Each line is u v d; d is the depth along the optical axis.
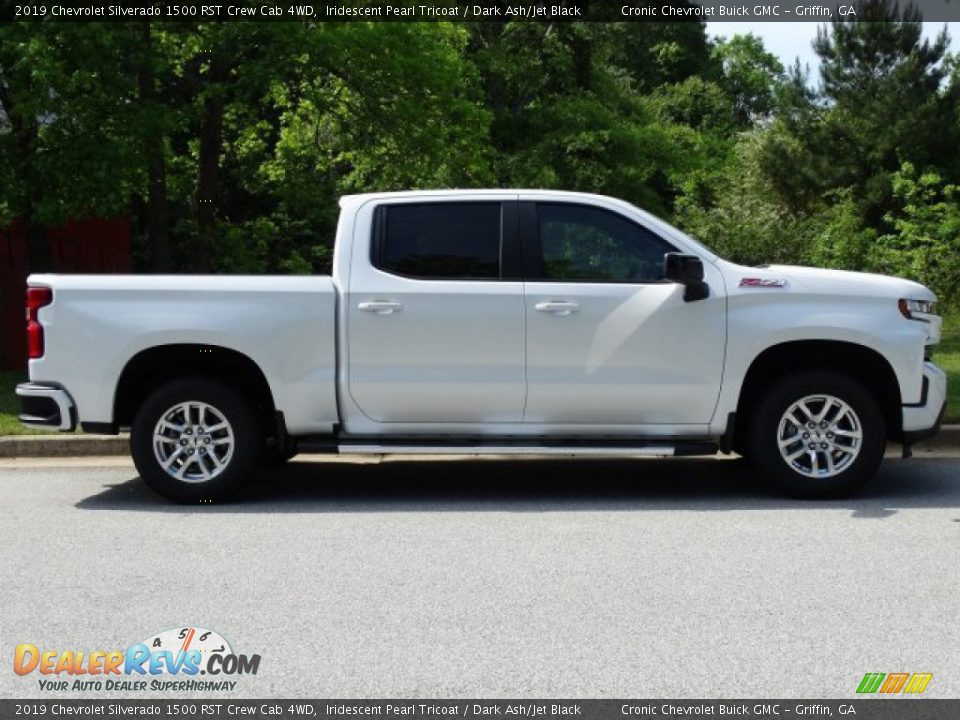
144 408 7.66
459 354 7.55
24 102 13.83
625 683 4.30
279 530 6.91
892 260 27.50
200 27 15.70
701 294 7.48
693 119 54.09
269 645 4.76
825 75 35.50
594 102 31.84
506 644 4.73
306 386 7.60
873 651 4.61
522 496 7.96
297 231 28.84
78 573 5.91
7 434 9.88
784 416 7.54
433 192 7.79
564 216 7.71
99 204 15.01
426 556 6.21
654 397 7.55
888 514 7.15
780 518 7.07
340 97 19.16
